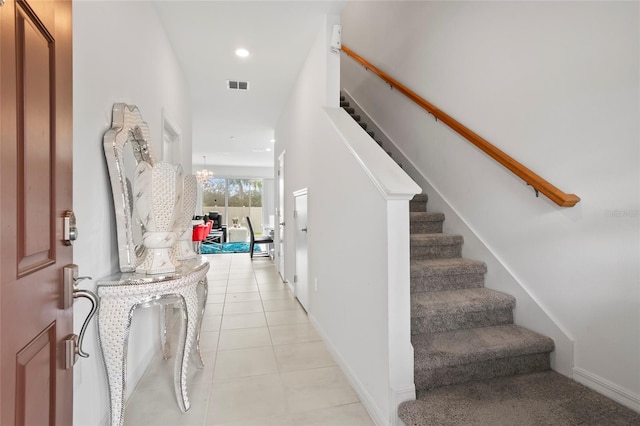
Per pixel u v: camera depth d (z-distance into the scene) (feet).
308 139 10.35
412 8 10.11
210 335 8.82
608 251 4.81
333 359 7.38
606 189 4.81
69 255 3.00
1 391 1.95
